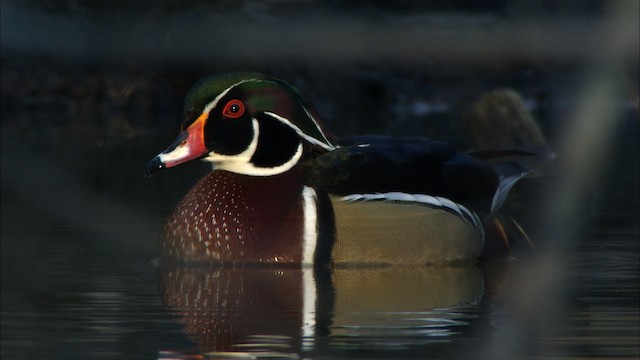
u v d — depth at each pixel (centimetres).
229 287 1066
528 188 1432
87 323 927
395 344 857
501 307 986
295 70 2561
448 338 875
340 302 1005
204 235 1170
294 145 1191
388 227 1173
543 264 1184
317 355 827
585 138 2206
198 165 1817
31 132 2177
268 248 1164
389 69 2638
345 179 1178
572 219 1369
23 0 2514
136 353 840
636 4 2597
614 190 1577
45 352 846
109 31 2512
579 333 895
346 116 2459
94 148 1961
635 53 2566
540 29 2662
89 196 1518
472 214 1221
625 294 1030
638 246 1248
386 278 1120
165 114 2477
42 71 2495
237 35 2555
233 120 1182
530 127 2061
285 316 951
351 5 2675
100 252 1212
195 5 2569
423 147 1239
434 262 1193
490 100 2073
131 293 1039
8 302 1002
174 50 2519
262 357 825
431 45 2666
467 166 1240
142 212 1424
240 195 1177
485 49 2667
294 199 1171
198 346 855
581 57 2611
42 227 1330
